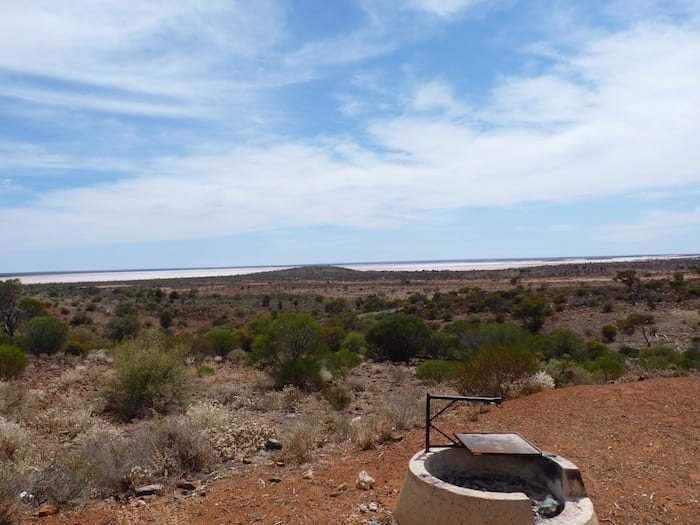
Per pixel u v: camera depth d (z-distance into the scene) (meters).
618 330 41.91
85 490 7.11
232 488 7.36
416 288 111.06
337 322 47.50
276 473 8.04
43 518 6.42
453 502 4.78
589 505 4.98
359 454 8.95
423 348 30.50
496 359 13.72
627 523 5.69
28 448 9.30
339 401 14.26
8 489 6.35
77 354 29.20
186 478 7.96
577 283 96.25
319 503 6.54
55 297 80.75
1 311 35.00
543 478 5.70
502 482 5.96
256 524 5.96
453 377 17.27
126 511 6.56
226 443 9.40
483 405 11.99
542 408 11.21
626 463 7.58
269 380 19.48
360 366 25.69
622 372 17.66
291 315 23.12
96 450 8.27
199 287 136.50
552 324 46.53
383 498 6.64
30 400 14.31
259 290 121.75
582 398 11.73
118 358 14.98
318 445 9.76
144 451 8.38
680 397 11.20
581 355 26.83
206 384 18.95
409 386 17.66
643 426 9.41
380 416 10.87
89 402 14.94
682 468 7.28
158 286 142.38
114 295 94.12
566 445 8.57
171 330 49.00
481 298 64.56
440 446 5.99
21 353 19.88
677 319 44.16
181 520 6.20
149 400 14.08
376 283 138.88
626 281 65.44
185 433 8.84
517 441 5.83
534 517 4.76
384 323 29.98
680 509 5.98
